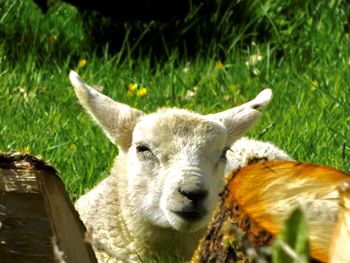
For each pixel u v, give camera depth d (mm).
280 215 6758
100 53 18125
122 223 10555
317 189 6934
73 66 17516
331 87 15750
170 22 18594
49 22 18750
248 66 17000
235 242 6852
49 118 14055
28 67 16609
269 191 6926
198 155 10078
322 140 13086
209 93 15836
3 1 18797
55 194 7762
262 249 6547
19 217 7465
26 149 12180
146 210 10258
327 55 17406
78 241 7996
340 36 18016
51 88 16047
